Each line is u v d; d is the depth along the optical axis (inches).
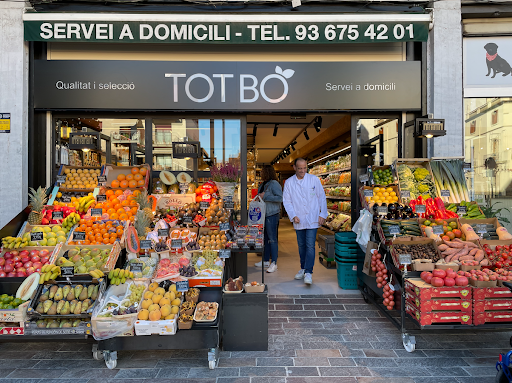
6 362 109.0
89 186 171.3
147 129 181.3
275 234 205.8
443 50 177.3
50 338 105.4
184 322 103.8
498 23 181.8
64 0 170.6
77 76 171.6
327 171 333.7
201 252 136.2
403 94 177.5
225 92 174.7
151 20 166.9
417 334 126.2
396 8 175.9
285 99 175.8
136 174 173.2
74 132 171.9
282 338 122.8
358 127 185.2
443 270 112.7
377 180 165.9
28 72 173.3
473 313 107.0
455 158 169.6
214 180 168.1
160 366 105.4
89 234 136.6
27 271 121.1
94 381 97.3
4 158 169.2
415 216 150.1
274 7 174.4
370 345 117.3
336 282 183.8
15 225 144.4
